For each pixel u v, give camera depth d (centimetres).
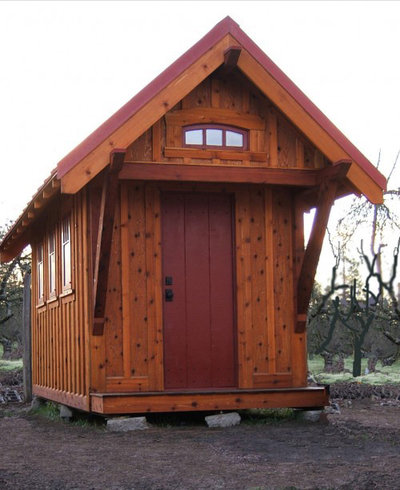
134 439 659
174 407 730
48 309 976
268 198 806
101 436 685
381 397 1026
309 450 586
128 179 738
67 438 685
